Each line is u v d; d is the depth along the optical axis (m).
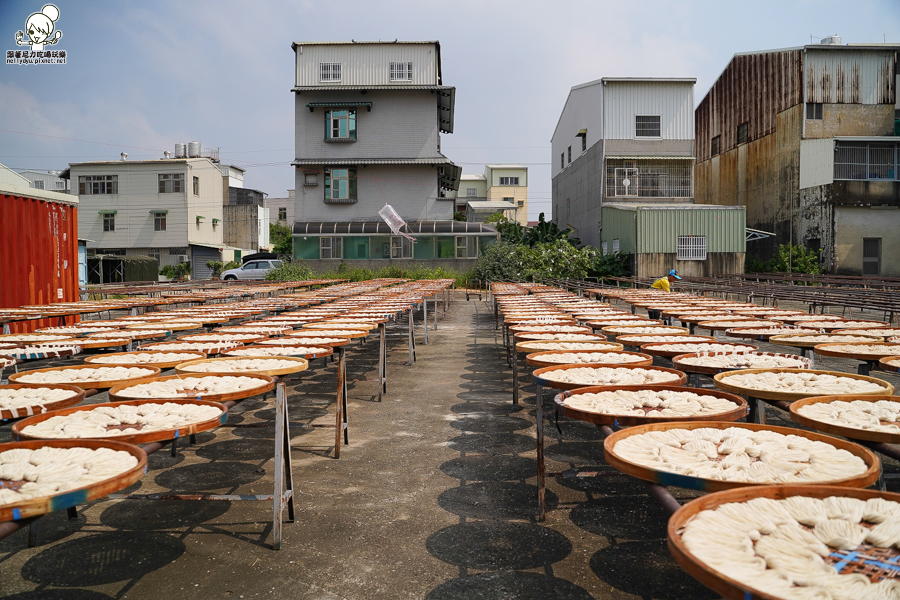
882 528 1.66
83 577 2.97
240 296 17.86
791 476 2.04
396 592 2.82
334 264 32.62
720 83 32.72
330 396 7.07
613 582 2.90
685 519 1.73
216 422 2.83
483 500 3.93
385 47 33.38
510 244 28.50
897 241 25.09
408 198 34.00
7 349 5.23
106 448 2.42
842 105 26.52
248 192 51.06
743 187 30.75
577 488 4.13
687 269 25.53
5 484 2.08
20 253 11.02
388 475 4.40
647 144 29.25
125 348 6.32
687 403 3.05
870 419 2.75
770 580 1.43
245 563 3.10
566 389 3.54
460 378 8.15
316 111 33.72
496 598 2.76
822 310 13.03
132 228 38.88
